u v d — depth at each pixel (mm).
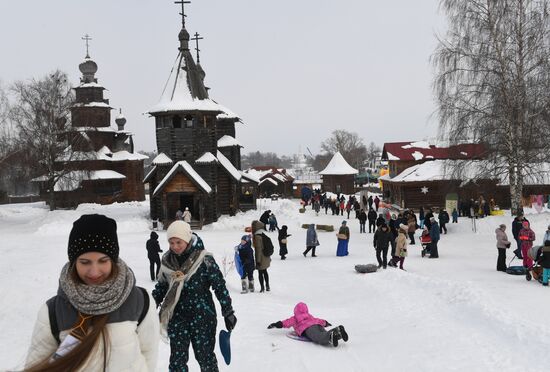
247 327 10234
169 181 38938
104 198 59906
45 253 24688
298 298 14414
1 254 24500
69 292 2504
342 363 7875
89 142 50750
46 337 2582
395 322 10914
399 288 14516
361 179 98875
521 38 28438
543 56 27922
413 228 27891
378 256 19266
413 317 11211
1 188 52688
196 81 42219
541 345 8070
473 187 33844
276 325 9734
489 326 9539
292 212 45844
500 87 28703
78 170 50281
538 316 10312
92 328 2527
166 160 39969
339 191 75125
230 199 43906
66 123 50562
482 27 29078
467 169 30203
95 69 63219
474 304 10922
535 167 29609
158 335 2842
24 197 78188
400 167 54281
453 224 32656
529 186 41125
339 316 11891
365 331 10258
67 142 50562
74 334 2533
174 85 41188
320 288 15906
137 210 49938
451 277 16734
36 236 34344
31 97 49406
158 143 40812
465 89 29438
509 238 28016
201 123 40750
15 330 10039
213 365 5344
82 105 51719
